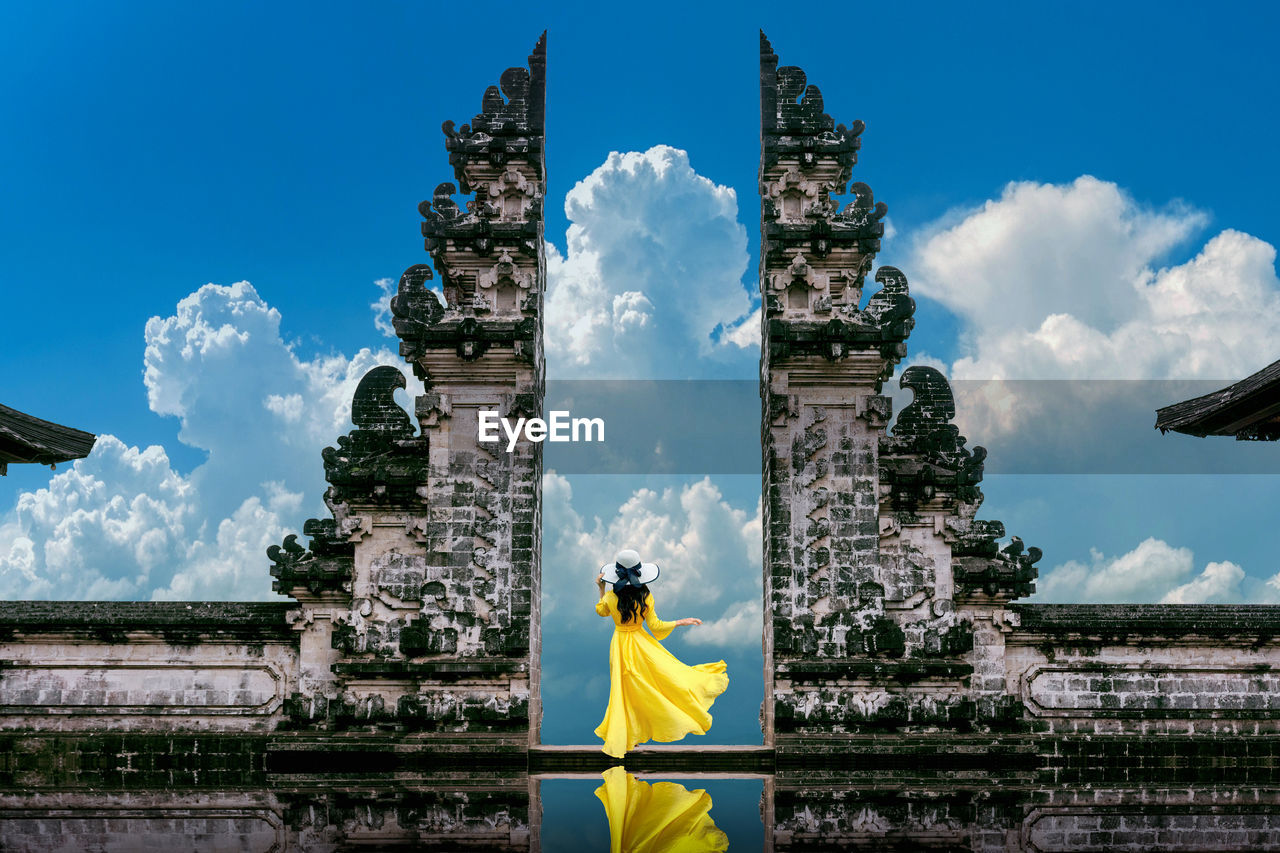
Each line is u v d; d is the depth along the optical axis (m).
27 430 12.70
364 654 14.12
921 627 14.20
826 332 14.47
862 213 14.94
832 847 10.55
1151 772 13.96
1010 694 14.19
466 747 13.72
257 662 14.35
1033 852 11.06
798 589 14.29
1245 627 14.12
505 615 14.18
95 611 14.22
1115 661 14.32
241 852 11.09
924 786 13.22
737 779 13.55
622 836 10.32
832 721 13.95
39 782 13.98
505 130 15.25
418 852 10.64
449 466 14.59
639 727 13.23
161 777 13.95
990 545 14.44
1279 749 14.02
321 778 13.69
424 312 15.45
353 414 15.29
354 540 14.40
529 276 15.02
